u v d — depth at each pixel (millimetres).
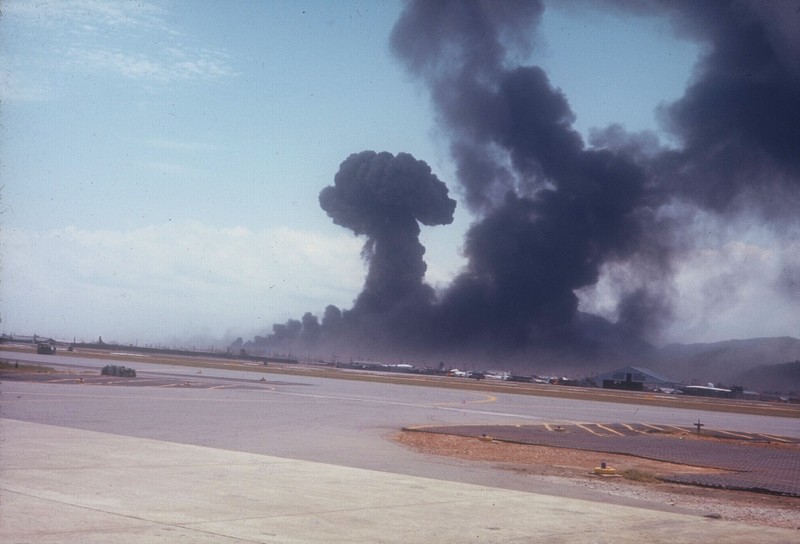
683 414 63500
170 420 28109
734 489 17938
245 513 10906
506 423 39125
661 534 11148
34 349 145000
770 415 76875
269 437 24141
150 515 10328
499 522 11391
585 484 17391
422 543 9727
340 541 9555
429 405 52062
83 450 16969
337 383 83375
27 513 9938
